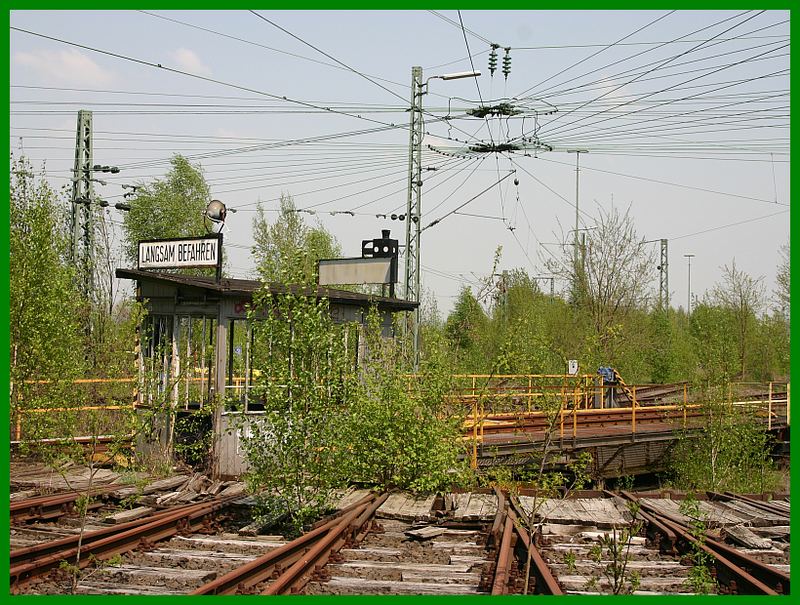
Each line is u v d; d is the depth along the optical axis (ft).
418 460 42.11
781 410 91.56
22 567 24.14
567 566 28.40
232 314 47.03
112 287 86.89
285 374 35.14
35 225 50.39
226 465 46.06
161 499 39.24
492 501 41.68
